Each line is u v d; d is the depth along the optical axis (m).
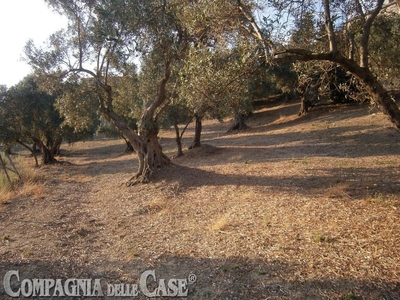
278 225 5.15
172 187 9.09
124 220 6.78
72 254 5.04
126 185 10.19
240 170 10.55
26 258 4.91
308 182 7.70
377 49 6.52
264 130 23.73
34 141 20.33
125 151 26.61
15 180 11.79
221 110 5.06
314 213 5.42
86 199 9.46
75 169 17.45
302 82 7.14
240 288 3.47
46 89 10.59
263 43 4.46
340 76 12.09
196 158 15.84
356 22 6.11
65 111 10.44
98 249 5.24
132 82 12.21
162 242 5.22
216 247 4.68
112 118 10.52
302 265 3.73
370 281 3.19
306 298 3.09
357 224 4.61
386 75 6.66
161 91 10.15
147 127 10.53
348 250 3.89
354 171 8.22
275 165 10.69
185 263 4.32
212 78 4.52
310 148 13.72
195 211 6.79
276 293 3.27
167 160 11.19
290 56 4.68
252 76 4.90
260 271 3.75
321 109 23.52
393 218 4.58
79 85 10.30
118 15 6.86
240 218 5.84
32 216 7.51
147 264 4.44
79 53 9.88
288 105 31.30
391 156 9.73
